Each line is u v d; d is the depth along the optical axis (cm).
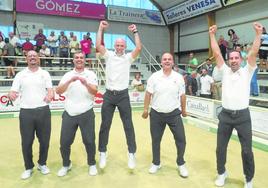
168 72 395
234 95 354
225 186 377
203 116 779
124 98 418
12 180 389
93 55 1262
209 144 573
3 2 1340
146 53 1705
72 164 451
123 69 412
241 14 1264
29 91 376
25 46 1151
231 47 1121
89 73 400
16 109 865
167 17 1672
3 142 568
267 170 437
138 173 420
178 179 400
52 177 400
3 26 1374
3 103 845
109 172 422
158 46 1734
